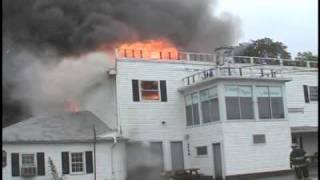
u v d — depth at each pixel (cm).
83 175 2667
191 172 2766
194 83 2917
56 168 2602
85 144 2708
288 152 2858
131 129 2883
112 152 2781
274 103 2900
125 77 2934
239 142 2719
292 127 3294
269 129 2834
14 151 2516
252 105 2816
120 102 2889
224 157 2658
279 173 2791
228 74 2855
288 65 3528
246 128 2756
